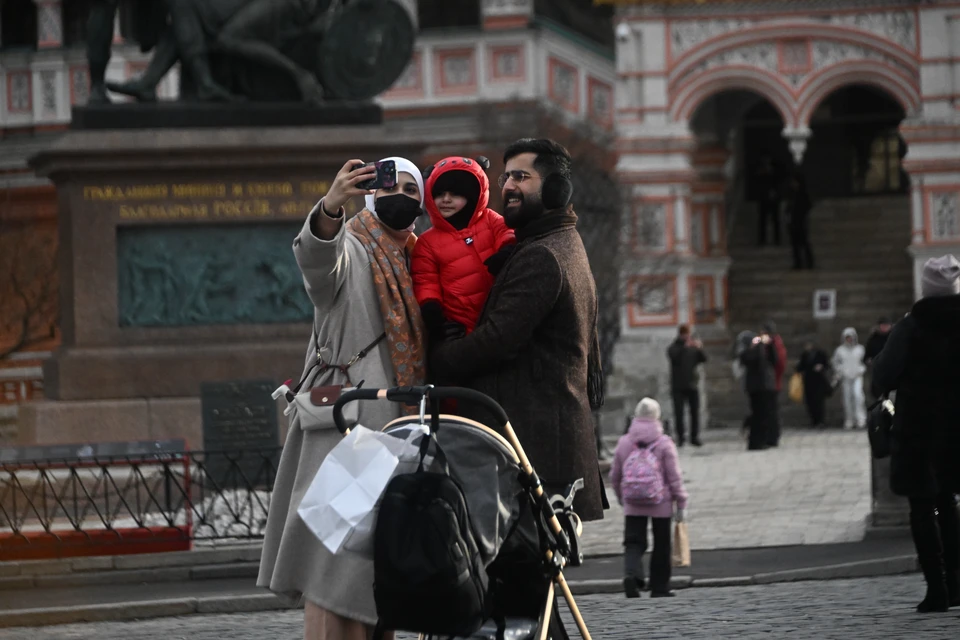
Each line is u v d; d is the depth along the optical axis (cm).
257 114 2695
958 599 1549
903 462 1474
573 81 5300
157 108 2673
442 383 966
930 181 5109
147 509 2206
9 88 5300
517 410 944
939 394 1460
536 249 946
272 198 2683
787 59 5181
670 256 5025
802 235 5628
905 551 2089
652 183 5191
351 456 841
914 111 5119
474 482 860
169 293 2664
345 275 973
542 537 902
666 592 1825
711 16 5188
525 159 967
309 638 948
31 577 2061
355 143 2681
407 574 805
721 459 3572
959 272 1454
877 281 5547
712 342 5234
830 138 6506
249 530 2158
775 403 3866
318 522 830
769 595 1784
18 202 5172
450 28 5394
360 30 2738
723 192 5462
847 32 5134
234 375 2636
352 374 975
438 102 5206
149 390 2628
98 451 2231
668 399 4897
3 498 2305
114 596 1941
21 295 4284
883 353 1476
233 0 2750
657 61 5200
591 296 973
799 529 2362
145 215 2659
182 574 2084
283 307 2686
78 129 2667
